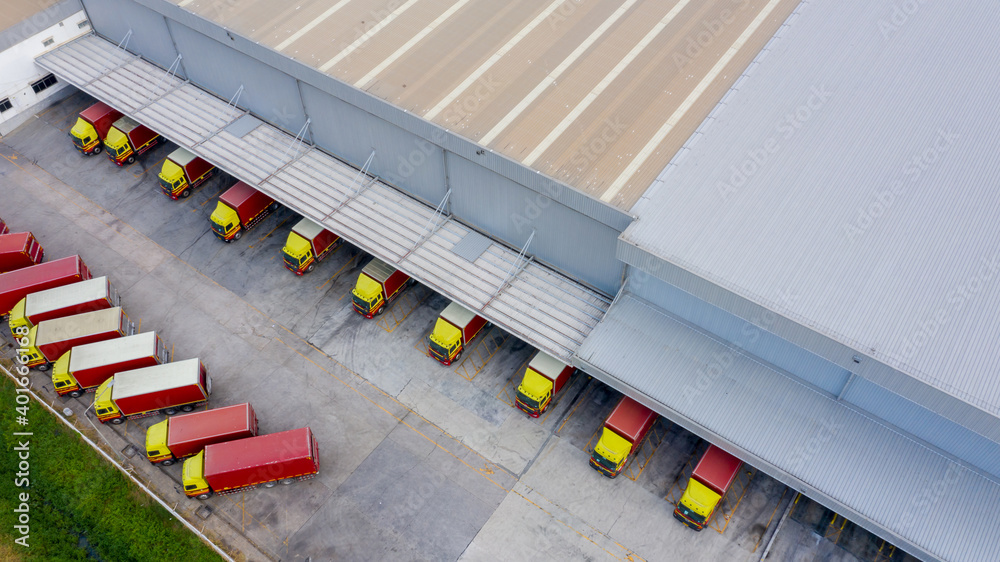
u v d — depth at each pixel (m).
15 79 74.88
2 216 69.00
